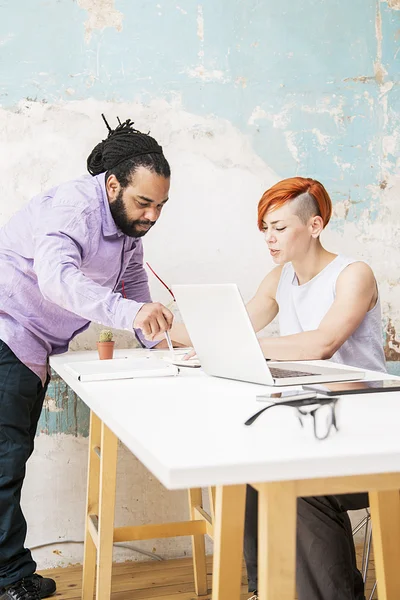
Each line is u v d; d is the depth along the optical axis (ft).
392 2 9.93
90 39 9.09
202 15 9.40
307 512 4.59
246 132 9.56
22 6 8.89
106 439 6.72
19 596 7.50
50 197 7.43
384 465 2.86
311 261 7.59
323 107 9.76
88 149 9.12
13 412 7.49
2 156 8.89
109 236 7.43
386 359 9.96
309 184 7.49
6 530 7.52
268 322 8.65
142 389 4.97
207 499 9.52
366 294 7.07
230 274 9.59
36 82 8.95
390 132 9.96
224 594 3.43
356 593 5.00
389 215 9.98
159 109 9.31
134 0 9.20
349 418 3.67
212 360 5.62
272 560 2.90
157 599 8.03
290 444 3.04
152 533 7.00
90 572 7.75
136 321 6.07
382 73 9.92
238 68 9.52
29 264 7.40
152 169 7.24
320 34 9.73
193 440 3.15
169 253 9.40
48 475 9.10
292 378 5.13
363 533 9.84
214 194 9.50
